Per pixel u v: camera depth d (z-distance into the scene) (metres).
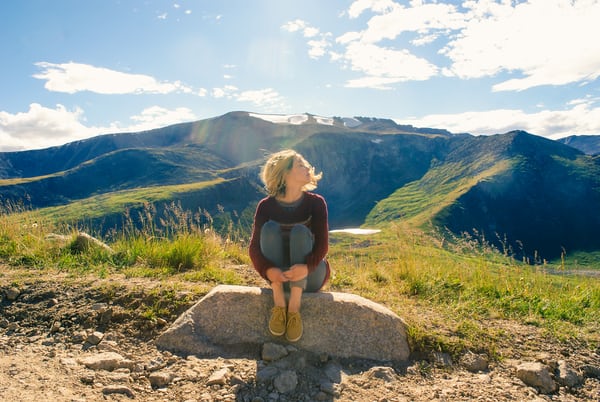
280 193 4.04
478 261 7.27
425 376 3.71
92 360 3.52
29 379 3.11
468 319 4.83
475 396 3.38
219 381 3.29
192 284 5.25
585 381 3.77
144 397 3.12
